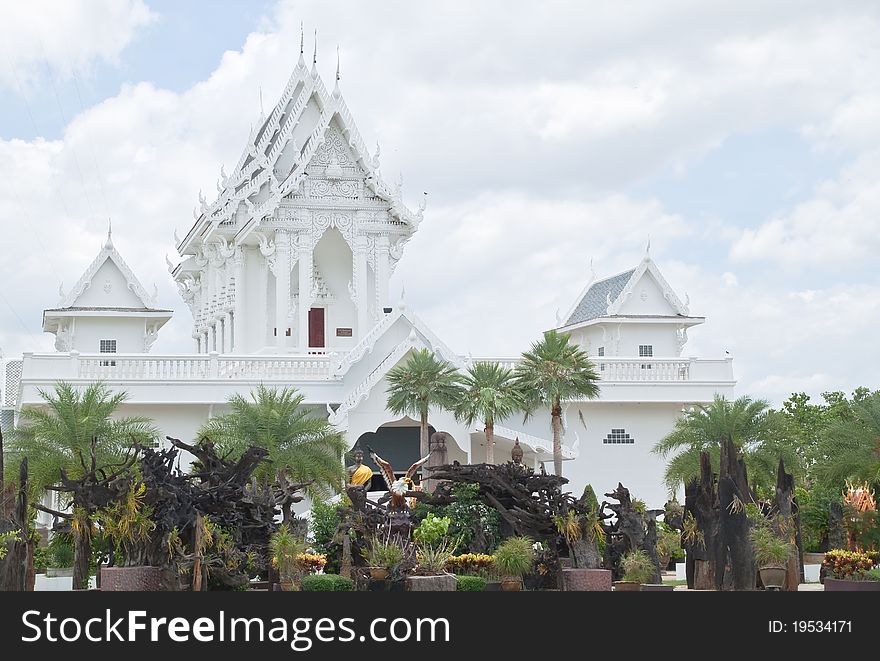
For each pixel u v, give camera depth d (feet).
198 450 106.11
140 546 94.89
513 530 114.83
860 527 133.90
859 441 146.61
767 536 106.52
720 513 108.78
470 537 115.75
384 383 181.68
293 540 103.91
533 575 108.78
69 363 179.52
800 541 124.36
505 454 196.44
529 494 113.39
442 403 169.37
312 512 125.49
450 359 187.93
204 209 234.79
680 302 228.63
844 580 110.32
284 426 148.77
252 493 106.93
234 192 225.97
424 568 104.37
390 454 191.42
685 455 164.66
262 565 103.71
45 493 142.20
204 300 254.88
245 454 106.52
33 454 130.21
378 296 216.54
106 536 97.40
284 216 212.23
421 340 188.14
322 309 226.99
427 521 114.62
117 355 181.57
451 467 116.78
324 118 214.07
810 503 157.48
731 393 207.51
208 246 240.32
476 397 165.99
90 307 214.48
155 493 95.66
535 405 172.86
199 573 94.43
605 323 225.97
